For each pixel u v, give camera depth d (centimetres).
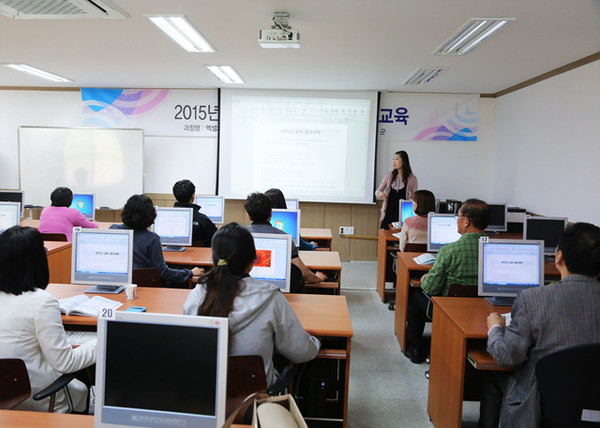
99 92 654
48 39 380
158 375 102
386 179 548
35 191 653
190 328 100
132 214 268
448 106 628
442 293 271
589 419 141
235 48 399
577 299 155
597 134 389
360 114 630
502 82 539
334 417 215
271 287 157
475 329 193
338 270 331
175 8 294
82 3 285
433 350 239
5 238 148
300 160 643
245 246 156
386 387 277
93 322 197
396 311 363
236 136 644
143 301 225
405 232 375
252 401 96
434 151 639
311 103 634
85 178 649
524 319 159
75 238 235
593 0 263
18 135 654
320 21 315
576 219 422
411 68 465
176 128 660
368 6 283
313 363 211
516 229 507
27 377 142
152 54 430
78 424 114
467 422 240
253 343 150
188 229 362
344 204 653
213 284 149
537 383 153
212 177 666
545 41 354
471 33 337
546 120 481
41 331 149
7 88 662
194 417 100
